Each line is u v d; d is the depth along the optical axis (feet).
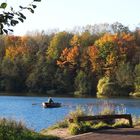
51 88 417.28
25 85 423.64
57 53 431.02
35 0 31.09
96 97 355.36
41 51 442.50
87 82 403.75
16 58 433.07
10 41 461.78
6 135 63.93
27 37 466.29
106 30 499.51
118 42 414.21
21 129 71.15
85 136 71.10
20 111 207.31
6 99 314.55
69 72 418.92
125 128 81.15
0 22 30.22
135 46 419.74
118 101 296.30
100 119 80.64
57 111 207.10
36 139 65.98
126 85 378.73
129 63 392.06
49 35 482.69
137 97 356.59
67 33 458.50
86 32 465.06
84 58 417.69
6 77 424.05
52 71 420.36
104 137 69.97
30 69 427.74
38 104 261.24
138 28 468.75
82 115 83.92
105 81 388.37
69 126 78.84
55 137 68.54
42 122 140.26
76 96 370.94
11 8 30.48
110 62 406.62
